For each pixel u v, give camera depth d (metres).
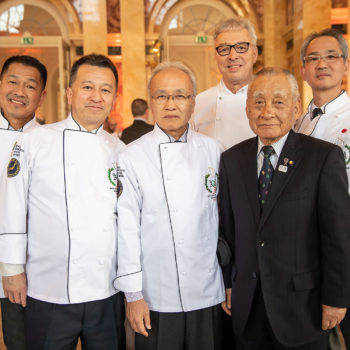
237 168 1.64
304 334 1.47
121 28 7.40
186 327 1.61
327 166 1.44
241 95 2.11
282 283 1.48
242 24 2.02
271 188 1.51
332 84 1.91
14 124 1.99
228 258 1.67
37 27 7.97
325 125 1.91
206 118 2.29
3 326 1.90
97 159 1.62
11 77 1.93
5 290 1.60
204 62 8.25
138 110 4.26
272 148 1.56
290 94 1.49
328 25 6.61
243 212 1.59
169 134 1.66
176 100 1.59
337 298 1.41
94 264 1.56
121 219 1.59
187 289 1.58
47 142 1.59
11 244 1.55
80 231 1.54
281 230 1.48
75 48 7.77
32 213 1.59
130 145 1.67
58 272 1.54
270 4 7.65
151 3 7.65
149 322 1.54
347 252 1.40
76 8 7.68
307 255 1.48
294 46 7.05
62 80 7.61
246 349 1.60
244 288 1.58
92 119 1.63
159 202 1.59
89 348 1.60
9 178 1.58
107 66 1.63
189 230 1.59
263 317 1.57
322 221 1.45
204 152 1.71
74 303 1.53
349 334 1.81
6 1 7.90
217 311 1.68
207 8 8.08
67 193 1.54
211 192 1.68
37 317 1.56
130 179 1.60
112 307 1.64
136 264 1.56
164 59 7.62
